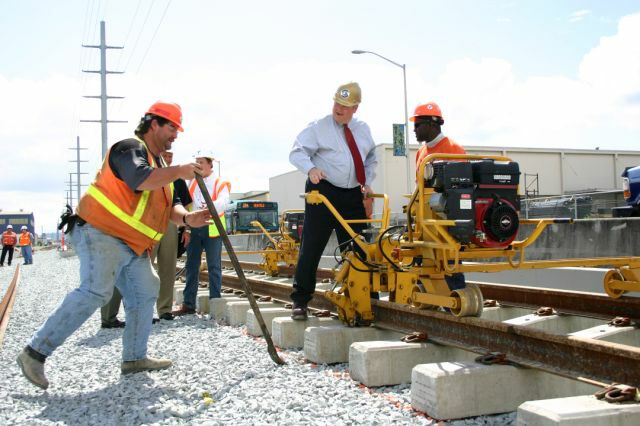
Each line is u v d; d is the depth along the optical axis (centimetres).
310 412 344
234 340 594
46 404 392
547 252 1082
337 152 559
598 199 1794
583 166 5559
